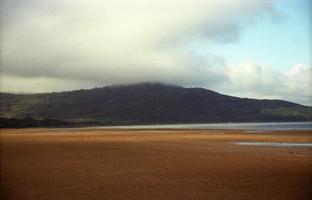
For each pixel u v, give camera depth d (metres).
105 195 15.69
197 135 62.34
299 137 52.44
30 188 16.98
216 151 32.81
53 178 19.34
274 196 15.33
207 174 20.25
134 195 15.68
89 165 24.11
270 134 62.06
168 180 18.64
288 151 32.41
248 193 15.82
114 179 18.98
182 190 16.45
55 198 15.24
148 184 17.73
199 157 28.06
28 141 50.12
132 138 55.75
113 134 72.00
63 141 49.50
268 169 21.81
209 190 16.41
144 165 23.88
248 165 23.47
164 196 15.47
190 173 20.62
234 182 18.02
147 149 35.41
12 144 43.78
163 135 64.50
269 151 32.47
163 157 28.28
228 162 25.00
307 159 26.42
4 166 23.89
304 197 15.12
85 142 46.97
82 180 18.80
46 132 90.94
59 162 25.73
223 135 61.03
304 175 19.77
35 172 21.34
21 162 25.80
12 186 17.47
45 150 35.03
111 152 32.62
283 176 19.50
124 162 25.45
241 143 42.34
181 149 35.09
